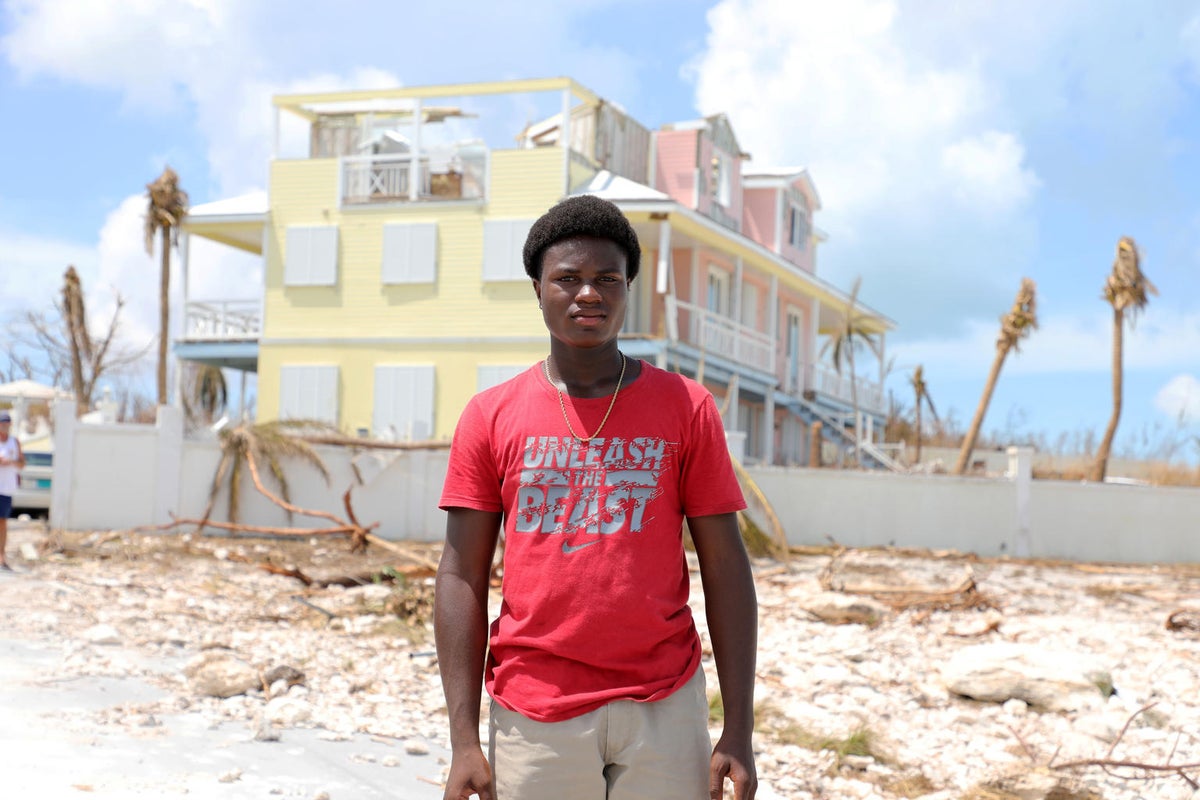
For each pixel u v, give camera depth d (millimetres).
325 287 24938
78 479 15438
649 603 2275
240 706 5941
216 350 25578
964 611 10453
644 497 2311
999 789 4875
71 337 32969
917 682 7062
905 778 5090
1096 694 6430
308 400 24750
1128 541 18750
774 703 6195
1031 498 18578
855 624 9500
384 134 25922
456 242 24234
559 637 2266
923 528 18531
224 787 4449
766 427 27641
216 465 16312
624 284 2383
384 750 5285
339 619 8938
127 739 5074
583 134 25484
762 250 26500
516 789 2279
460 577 2420
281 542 15703
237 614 9070
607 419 2346
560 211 2385
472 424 2436
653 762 2258
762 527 17844
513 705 2289
